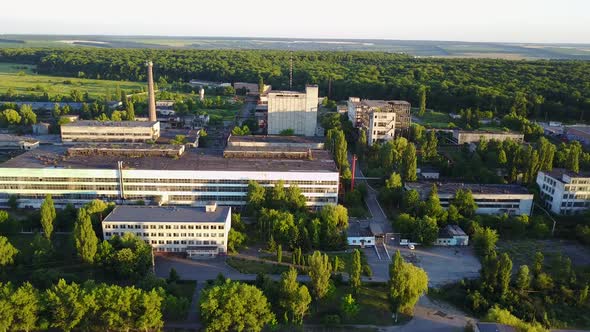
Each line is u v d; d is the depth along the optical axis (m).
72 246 184.00
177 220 195.25
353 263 166.75
